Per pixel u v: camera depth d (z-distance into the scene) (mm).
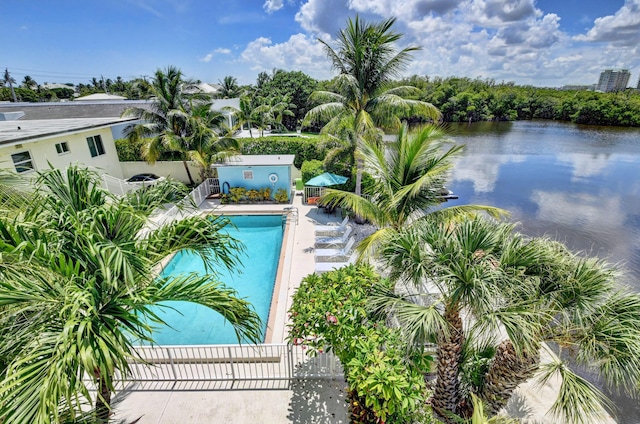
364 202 7559
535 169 25062
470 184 21172
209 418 5543
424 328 4156
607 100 52812
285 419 5527
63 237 3455
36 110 21547
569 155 30078
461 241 4773
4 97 55781
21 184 4152
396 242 4945
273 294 9133
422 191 7332
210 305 4098
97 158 16203
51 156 13180
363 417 4754
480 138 40781
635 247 12797
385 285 5215
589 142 37312
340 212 15461
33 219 3541
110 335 2949
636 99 50938
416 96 13570
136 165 19250
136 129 17000
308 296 5398
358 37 11633
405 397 3963
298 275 10172
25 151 12039
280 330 7707
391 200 7207
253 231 14508
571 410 4145
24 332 2957
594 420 5484
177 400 5836
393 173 7613
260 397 5891
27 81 72875
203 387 6074
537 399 5863
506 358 4742
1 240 3104
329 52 12508
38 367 2635
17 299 2848
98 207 3838
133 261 3621
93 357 2701
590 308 4035
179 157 19422
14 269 3133
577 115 56156
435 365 6227
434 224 5281
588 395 4027
